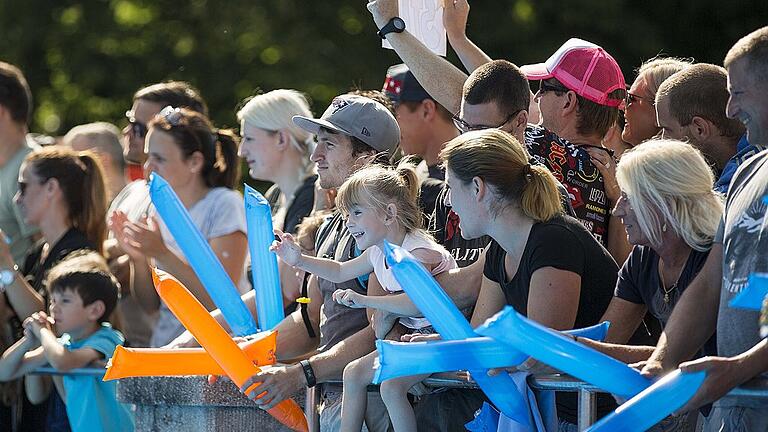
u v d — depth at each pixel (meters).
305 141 19.84
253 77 44.97
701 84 13.38
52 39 49.75
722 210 11.30
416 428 12.89
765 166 10.36
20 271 21.86
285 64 43.97
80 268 19.11
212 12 47.25
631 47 39.03
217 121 45.03
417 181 14.10
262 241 14.34
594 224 14.60
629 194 11.39
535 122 17.61
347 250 14.54
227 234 19.19
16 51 49.75
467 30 39.31
